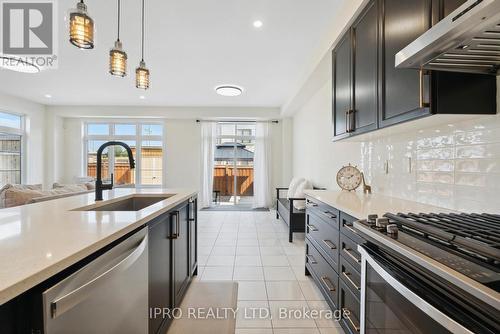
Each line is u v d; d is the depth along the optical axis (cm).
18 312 60
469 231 84
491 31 84
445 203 150
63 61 351
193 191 250
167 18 250
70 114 622
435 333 72
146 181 671
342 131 225
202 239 385
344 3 227
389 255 102
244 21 256
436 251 78
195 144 657
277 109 639
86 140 667
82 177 630
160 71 393
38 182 597
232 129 696
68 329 68
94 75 410
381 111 160
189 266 230
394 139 200
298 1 226
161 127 671
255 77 420
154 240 140
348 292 151
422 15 121
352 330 144
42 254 70
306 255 256
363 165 257
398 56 112
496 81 119
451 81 117
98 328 81
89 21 146
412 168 178
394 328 94
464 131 136
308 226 247
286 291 226
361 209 150
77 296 70
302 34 282
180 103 602
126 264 96
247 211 618
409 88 132
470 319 62
